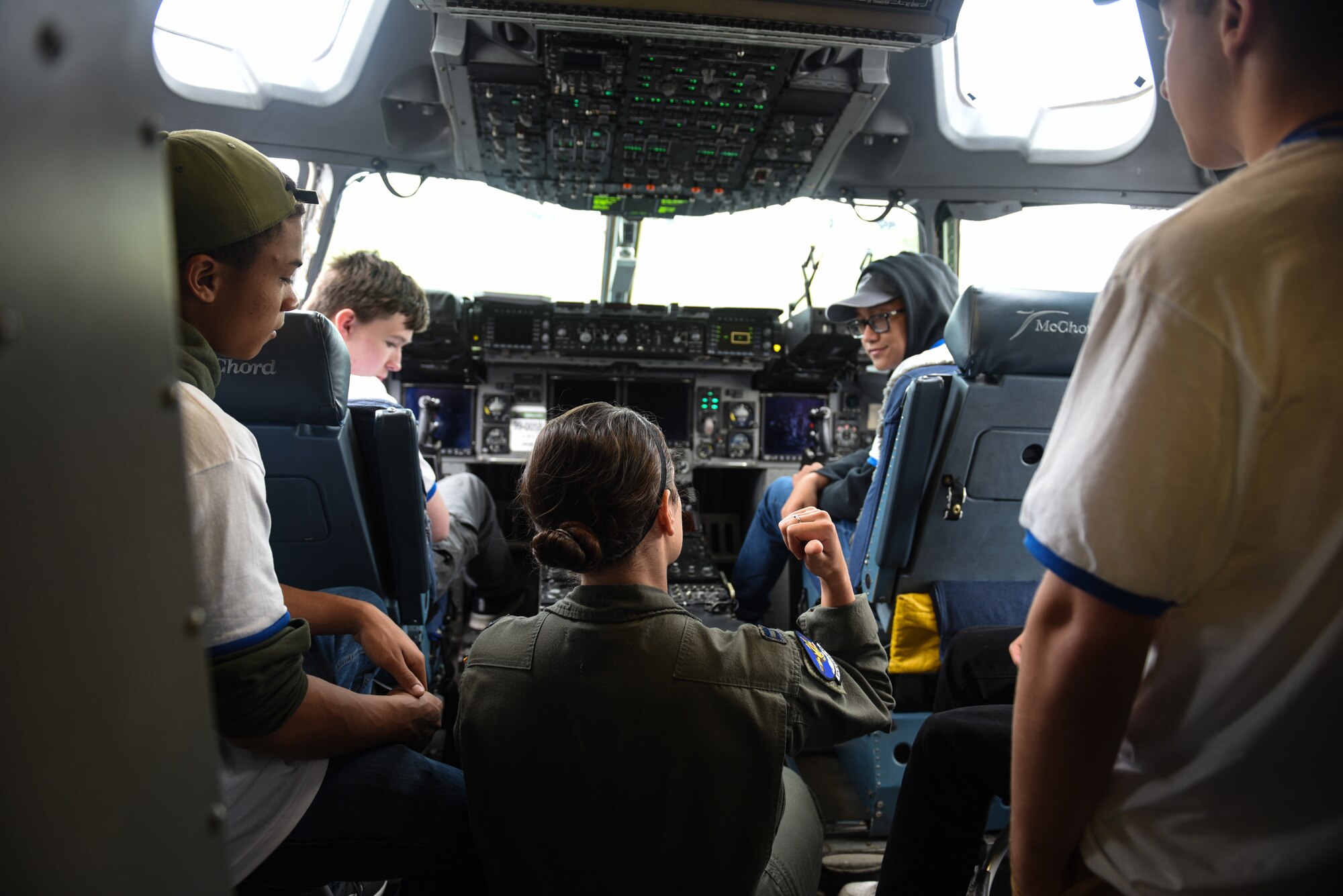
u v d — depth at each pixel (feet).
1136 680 2.39
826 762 7.84
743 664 3.57
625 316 12.96
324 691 4.04
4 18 1.17
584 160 10.98
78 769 1.36
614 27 7.27
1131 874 2.58
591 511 3.53
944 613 7.07
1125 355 2.29
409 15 10.47
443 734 8.38
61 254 1.29
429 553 6.70
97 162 1.36
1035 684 2.56
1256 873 2.38
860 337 11.31
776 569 10.84
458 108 10.11
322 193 11.96
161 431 1.53
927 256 9.71
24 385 1.23
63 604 1.32
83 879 1.38
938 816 4.95
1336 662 2.17
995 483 6.73
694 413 14.02
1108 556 2.25
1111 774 2.76
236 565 3.40
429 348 12.26
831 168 11.47
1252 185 2.23
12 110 1.19
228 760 3.81
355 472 6.01
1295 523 2.17
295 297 4.43
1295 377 2.10
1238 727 2.37
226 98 10.81
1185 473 2.18
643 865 3.44
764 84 9.20
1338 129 2.20
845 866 6.55
